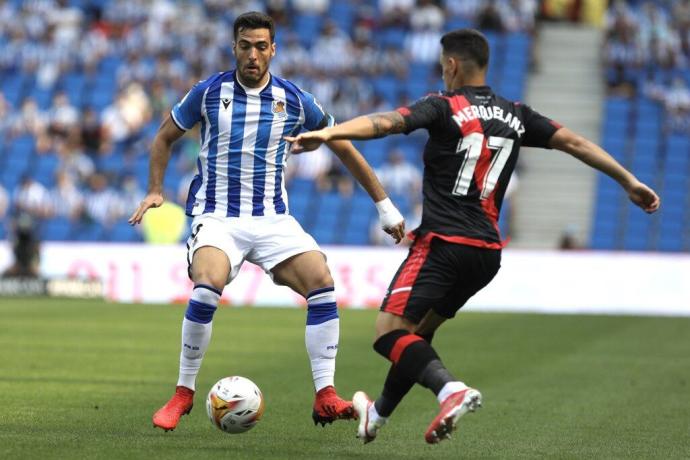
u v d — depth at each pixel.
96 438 24.66
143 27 106.12
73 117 99.00
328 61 101.00
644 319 65.38
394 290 22.97
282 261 26.17
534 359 44.38
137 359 41.69
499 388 35.88
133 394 32.53
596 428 28.02
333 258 73.94
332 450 23.98
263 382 36.06
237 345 47.72
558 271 72.62
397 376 22.67
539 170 95.19
